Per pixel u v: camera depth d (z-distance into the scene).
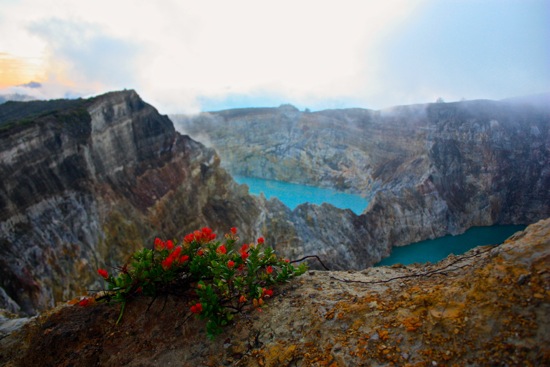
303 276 6.61
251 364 4.72
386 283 5.83
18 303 18.41
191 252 6.41
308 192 98.69
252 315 5.54
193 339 5.32
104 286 24.69
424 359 3.83
